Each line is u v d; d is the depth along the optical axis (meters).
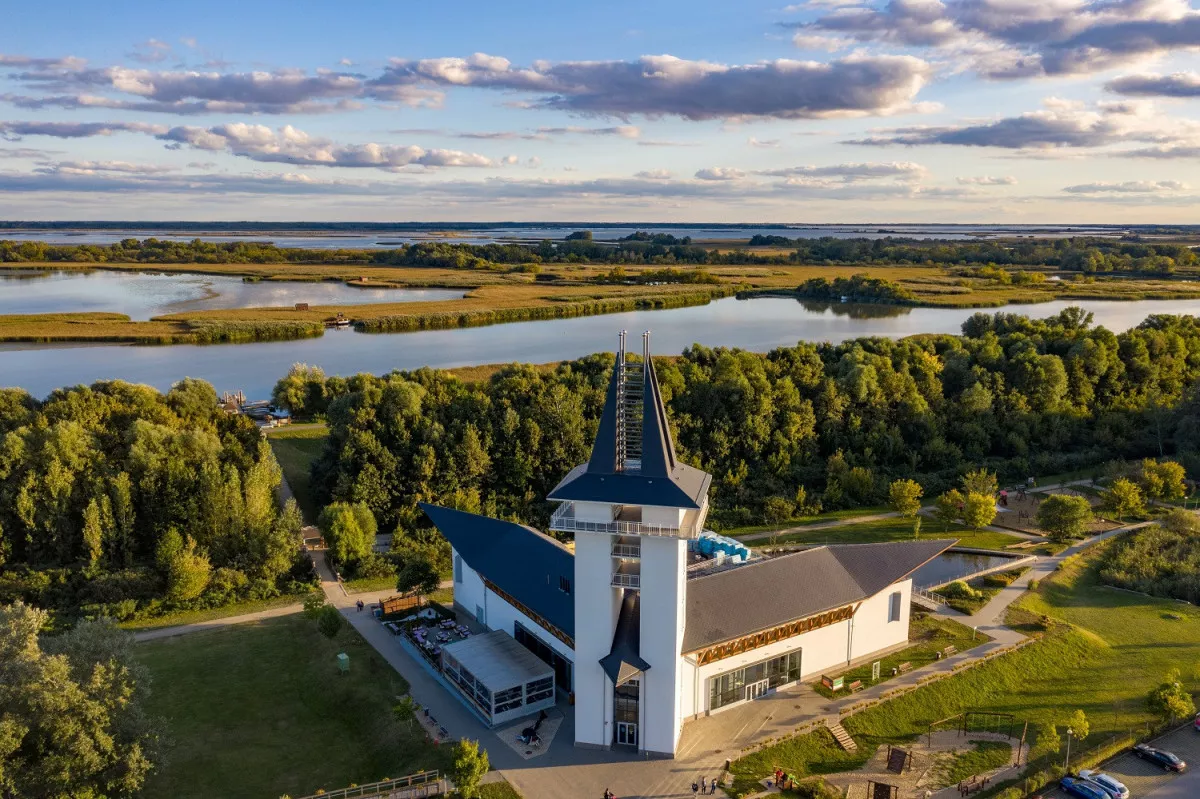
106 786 53.28
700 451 133.88
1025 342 172.75
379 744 64.06
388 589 92.88
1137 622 84.75
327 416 133.12
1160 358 174.38
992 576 94.44
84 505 98.62
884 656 76.31
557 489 60.00
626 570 63.12
